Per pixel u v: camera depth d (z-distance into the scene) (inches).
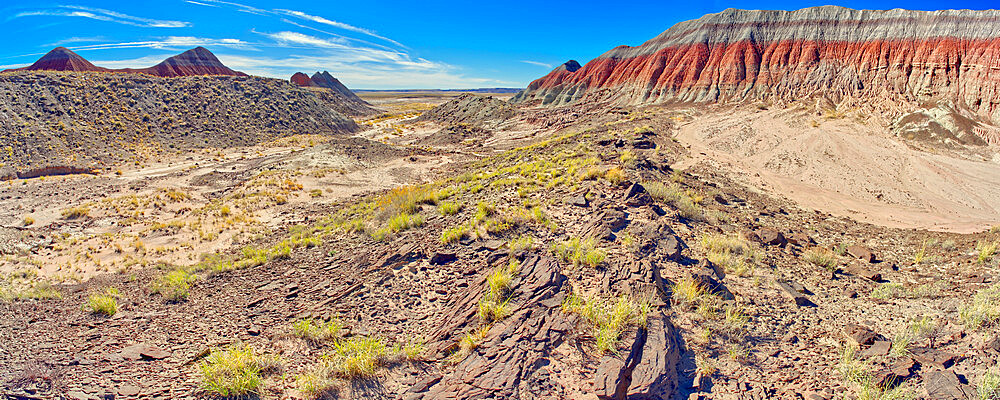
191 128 2146.9
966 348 259.1
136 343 316.5
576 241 433.4
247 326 342.6
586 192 672.4
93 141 1754.4
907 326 307.7
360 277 423.2
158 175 1469.0
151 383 245.0
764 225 734.5
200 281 517.3
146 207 1079.0
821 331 303.0
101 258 745.6
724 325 292.0
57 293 523.2
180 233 883.4
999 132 1668.3
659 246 434.9
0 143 1526.8
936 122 1780.3
